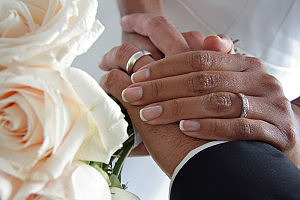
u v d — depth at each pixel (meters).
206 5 0.49
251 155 0.31
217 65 0.34
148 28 0.40
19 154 0.25
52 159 0.25
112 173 0.33
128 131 0.35
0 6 0.26
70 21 0.26
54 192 0.25
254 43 0.50
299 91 0.56
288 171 0.30
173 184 0.32
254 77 0.34
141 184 0.46
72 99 0.25
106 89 0.37
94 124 0.26
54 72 0.25
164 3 0.50
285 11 0.48
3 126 0.25
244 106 0.33
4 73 0.25
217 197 0.29
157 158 0.34
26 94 0.25
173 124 0.34
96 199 0.27
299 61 0.52
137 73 0.35
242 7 0.49
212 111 0.32
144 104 0.34
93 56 0.42
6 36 0.26
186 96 0.33
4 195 0.24
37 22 0.26
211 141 0.33
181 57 0.34
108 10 0.44
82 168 0.27
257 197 0.29
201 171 0.31
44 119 0.25
